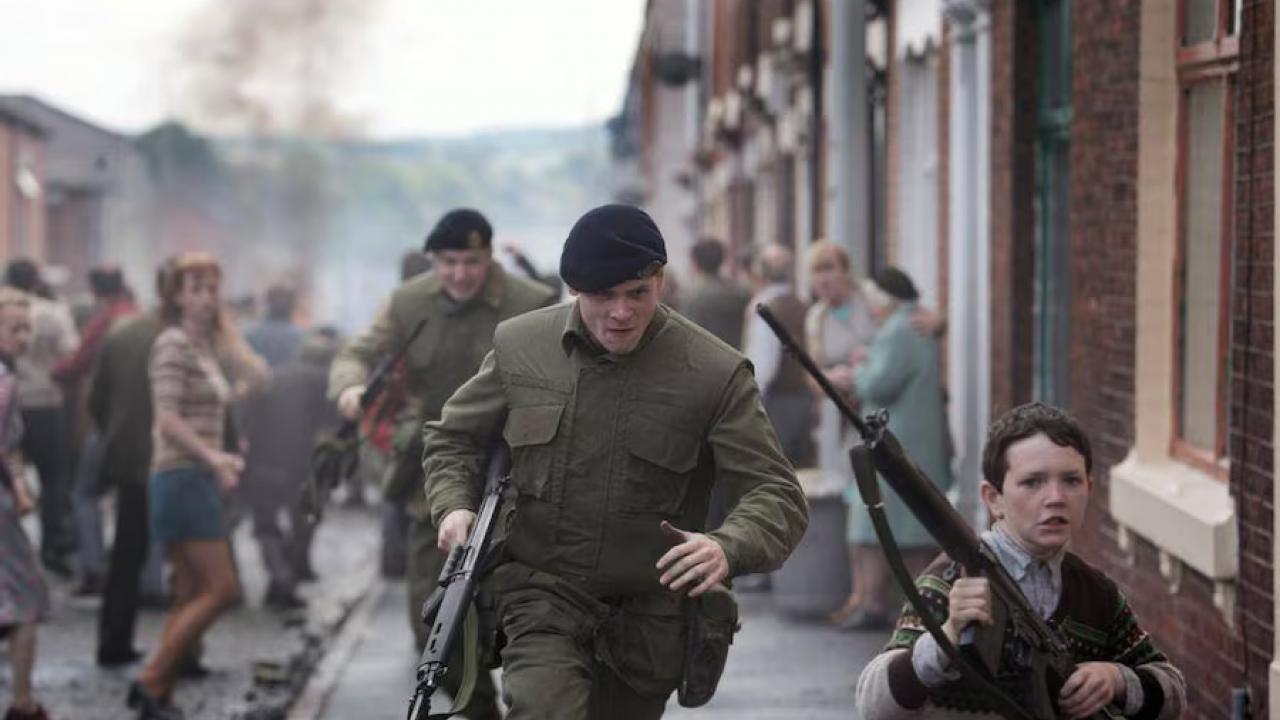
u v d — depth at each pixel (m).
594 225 6.21
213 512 11.45
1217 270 9.15
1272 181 7.49
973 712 5.26
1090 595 5.34
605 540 6.39
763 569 6.21
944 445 13.80
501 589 6.47
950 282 15.06
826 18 23.00
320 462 9.91
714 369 6.41
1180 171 9.66
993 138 13.67
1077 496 5.22
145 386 13.30
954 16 14.32
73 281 74.50
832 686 12.06
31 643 10.92
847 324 15.10
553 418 6.41
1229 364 8.90
